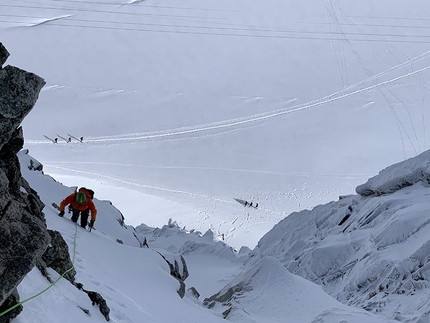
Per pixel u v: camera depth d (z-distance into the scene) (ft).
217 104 402.11
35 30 545.03
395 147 326.24
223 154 310.24
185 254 125.80
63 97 403.75
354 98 401.49
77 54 504.43
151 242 141.59
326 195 260.62
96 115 372.58
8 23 553.23
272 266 55.06
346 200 98.78
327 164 300.61
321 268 77.00
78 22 575.79
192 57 515.50
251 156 308.60
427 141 333.01
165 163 291.58
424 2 623.77
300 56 510.58
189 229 202.39
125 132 341.21
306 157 309.63
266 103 402.31
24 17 570.87
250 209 230.68
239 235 198.90
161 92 427.33
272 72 474.90
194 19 610.65
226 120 367.66
